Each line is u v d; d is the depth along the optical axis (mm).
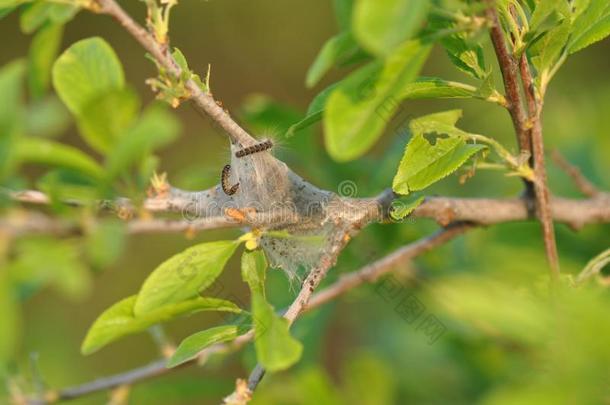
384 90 2604
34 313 3496
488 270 2748
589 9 2668
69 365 2943
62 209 2613
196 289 2648
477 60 2670
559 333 2596
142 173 2641
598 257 2684
